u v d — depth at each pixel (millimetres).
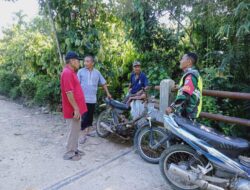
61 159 3984
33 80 7664
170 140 3398
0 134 5129
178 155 3195
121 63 6422
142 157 3918
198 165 2916
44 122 5992
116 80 6277
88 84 4656
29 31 8367
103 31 6199
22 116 6527
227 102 4523
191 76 3137
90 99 4652
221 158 2771
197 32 5125
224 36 4344
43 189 3160
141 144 3959
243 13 3658
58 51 6188
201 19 4586
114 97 6242
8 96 9039
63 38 6074
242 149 2752
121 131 4473
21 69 8852
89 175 3488
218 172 2852
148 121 3932
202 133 2918
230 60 4238
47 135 5098
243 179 2688
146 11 5453
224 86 4441
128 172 3582
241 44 4066
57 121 6066
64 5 5902
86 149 4379
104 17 6215
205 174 2879
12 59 9219
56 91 6750
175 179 3158
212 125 4281
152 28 5664
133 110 4395
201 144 2875
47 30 7000
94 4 5934
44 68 7324
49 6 5926
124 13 5660
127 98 4824
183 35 5457
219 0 4098
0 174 3521
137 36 5762
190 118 3240
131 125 4371
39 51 7496
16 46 8797
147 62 5914
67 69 3750
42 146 4520
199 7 4496
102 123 4754
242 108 4520
